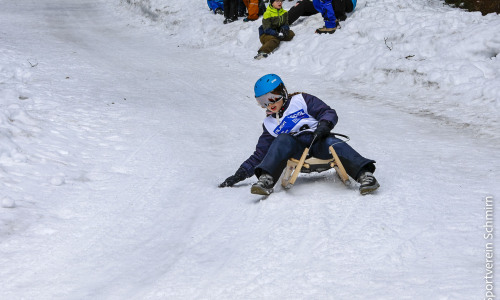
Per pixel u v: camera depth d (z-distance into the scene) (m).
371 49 14.32
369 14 16.17
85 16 28.47
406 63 12.77
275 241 4.84
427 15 15.06
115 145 8.76
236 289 4.07
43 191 6.65
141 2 27.50
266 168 5.69
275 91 5.84
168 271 4.51
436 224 4.89
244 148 8.59
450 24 13.73
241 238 5.07
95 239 5.29
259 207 5.73
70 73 14.62
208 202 6.22
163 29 24.02
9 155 7.73
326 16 16.34
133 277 4.46
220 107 11.47
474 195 5.61
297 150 5.87
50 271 4.64
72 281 4.44
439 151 7.75
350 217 5.17
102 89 12.90
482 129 9.08
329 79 14.07
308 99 5.97
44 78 13.74
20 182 6.85
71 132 9.24
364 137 8.77
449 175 6.39
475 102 10.62
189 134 9.46
